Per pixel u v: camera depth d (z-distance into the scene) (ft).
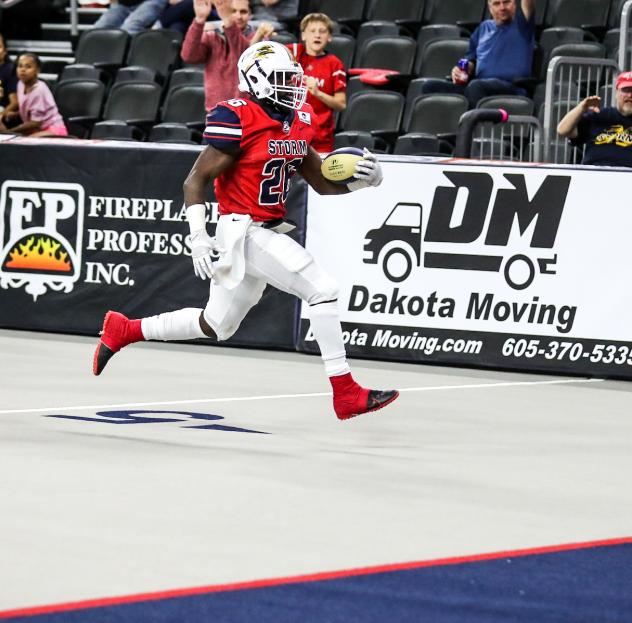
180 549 18.33
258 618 15.25
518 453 27.30
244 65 28.99
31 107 61.72
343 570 17.54
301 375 38.70
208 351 43.60
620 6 58.80
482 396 35.68
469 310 41.22
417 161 41.70
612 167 39.68
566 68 53.93
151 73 63.98
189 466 24.34
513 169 40.65
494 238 40.86
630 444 28.91
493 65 54.90
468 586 17.03
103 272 46.16
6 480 22.47
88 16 76.59
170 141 57.72
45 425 28.35
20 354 40.96
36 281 47.09
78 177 46.34
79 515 20.08
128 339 31.14
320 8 67.21
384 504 21.79
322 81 51.19
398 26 63.46
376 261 42.24
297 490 22.59
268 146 28.84
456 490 23.20
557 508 22.06
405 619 15.47
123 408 31.32
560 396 36.24
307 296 29.27
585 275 39.88
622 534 20.34
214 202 44.45
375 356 42.27
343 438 28.35
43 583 16.38
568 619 15.72
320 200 42.78
